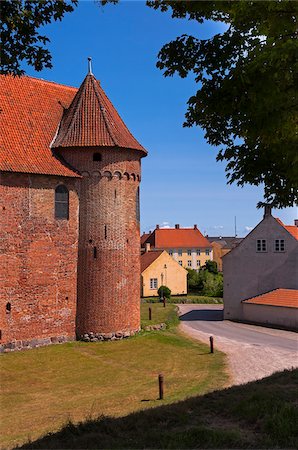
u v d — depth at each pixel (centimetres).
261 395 1282
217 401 1311
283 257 4947
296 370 1748
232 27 1048
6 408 2036
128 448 995
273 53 904
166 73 1151
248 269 5066
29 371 2667
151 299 6862
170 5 1129
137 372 2667
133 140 3616
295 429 1005
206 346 3381
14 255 3041
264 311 4725
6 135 3212
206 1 1053
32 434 1598
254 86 945
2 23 1153
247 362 2872
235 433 1015
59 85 3850
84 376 2588
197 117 1167
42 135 3403
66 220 3312
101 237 3375
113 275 3388
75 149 3388
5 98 3400
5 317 2991
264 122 984
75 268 3356
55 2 1161
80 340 3328
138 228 3647
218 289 7544
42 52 1226
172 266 7562
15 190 3062
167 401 1975
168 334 3716
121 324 3409
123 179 3472
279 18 967
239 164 1195
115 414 1784
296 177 1060
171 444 980
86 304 3344
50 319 3206
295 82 938
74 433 1181
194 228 10869
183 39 1104
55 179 3259
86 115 3506
